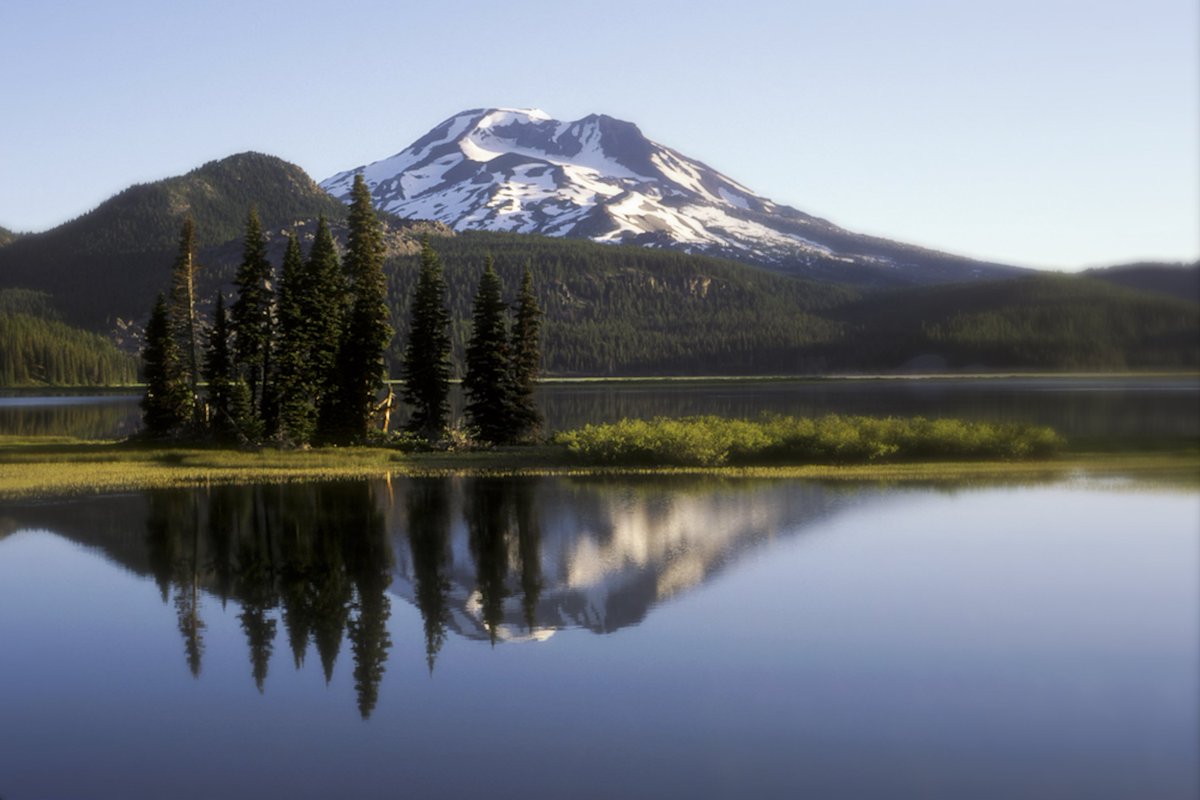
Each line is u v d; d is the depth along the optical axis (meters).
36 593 29.89
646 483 50.84
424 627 26.19
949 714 19.20
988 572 29.72
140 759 18.44
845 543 34.56
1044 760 17.11
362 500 46.62
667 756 18.06
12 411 141.62
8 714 20.59
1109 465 49.06
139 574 32.19
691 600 28.05
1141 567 29.67
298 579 31.44
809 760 17.62
